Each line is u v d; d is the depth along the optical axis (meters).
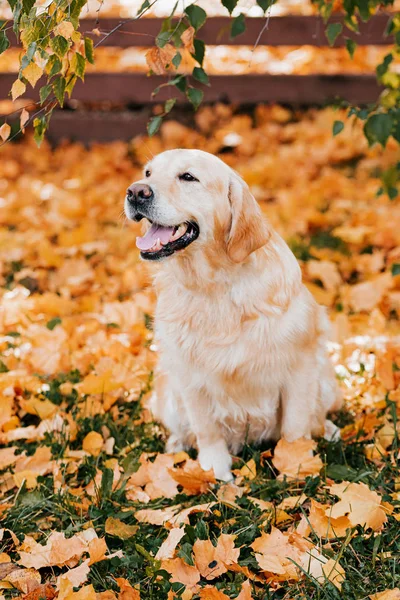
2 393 3.57
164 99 6.99
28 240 5.87
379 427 3.19
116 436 3.28
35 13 2.25
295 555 2.34
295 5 8.22
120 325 4.46
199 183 2.81
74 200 6.51
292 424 3.05
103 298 4.98
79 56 2.40
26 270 5.36
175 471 2.79
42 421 3.36
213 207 2.83
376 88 6.93
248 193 2.89
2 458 3.06
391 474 2.88
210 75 7.04
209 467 3.07
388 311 4.56
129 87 6.95
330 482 2.80
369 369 3.79
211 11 7.48
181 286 2.98
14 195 6.83
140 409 3.54
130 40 6.00
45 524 2.70
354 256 5.24
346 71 8.51
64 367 3.95
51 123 7.70
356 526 2.51
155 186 2.77
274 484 2.81
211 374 2.93
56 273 5.39
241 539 2.49
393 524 2.52
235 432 3.18
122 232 5.95
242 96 7.06
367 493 2.49
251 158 7.40
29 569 2.37
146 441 3.28
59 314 4.75
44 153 7.64
